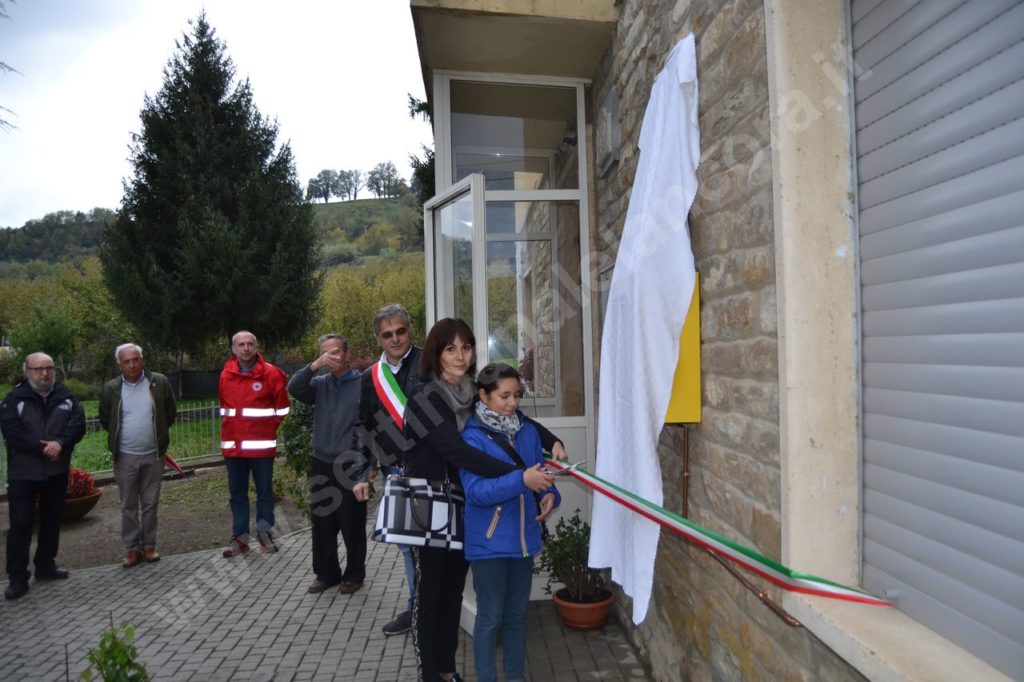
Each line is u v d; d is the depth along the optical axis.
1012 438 1.23
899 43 1.56
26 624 4.05
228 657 3.45
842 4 1.76
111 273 18.25
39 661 3.52
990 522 1.29
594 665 3.18
